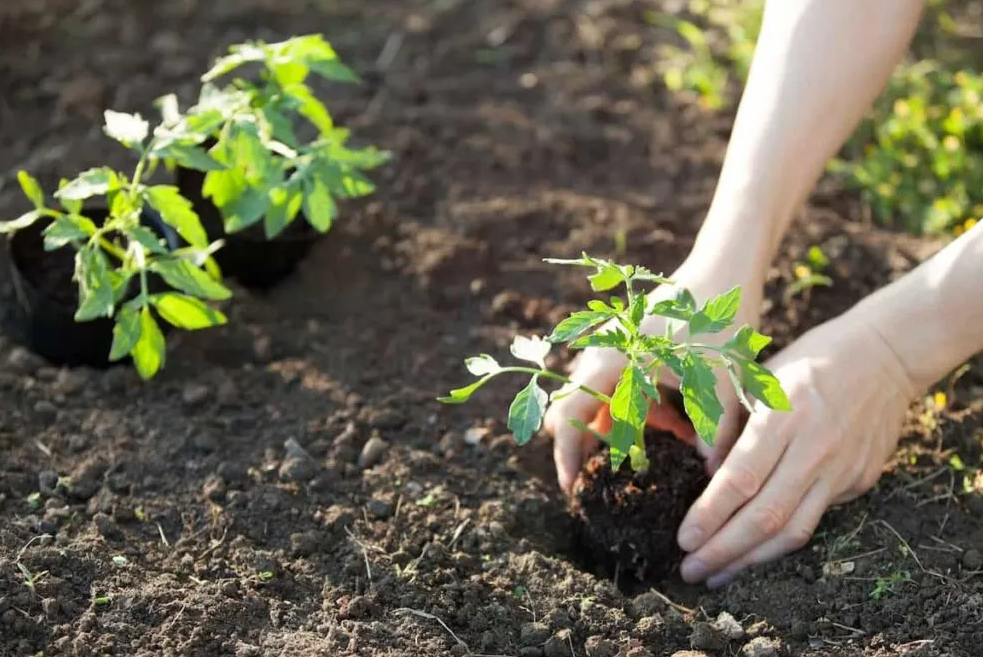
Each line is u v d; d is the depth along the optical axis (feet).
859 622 4.92
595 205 5.94
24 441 5.22
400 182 6.00
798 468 4.93
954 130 6.12
